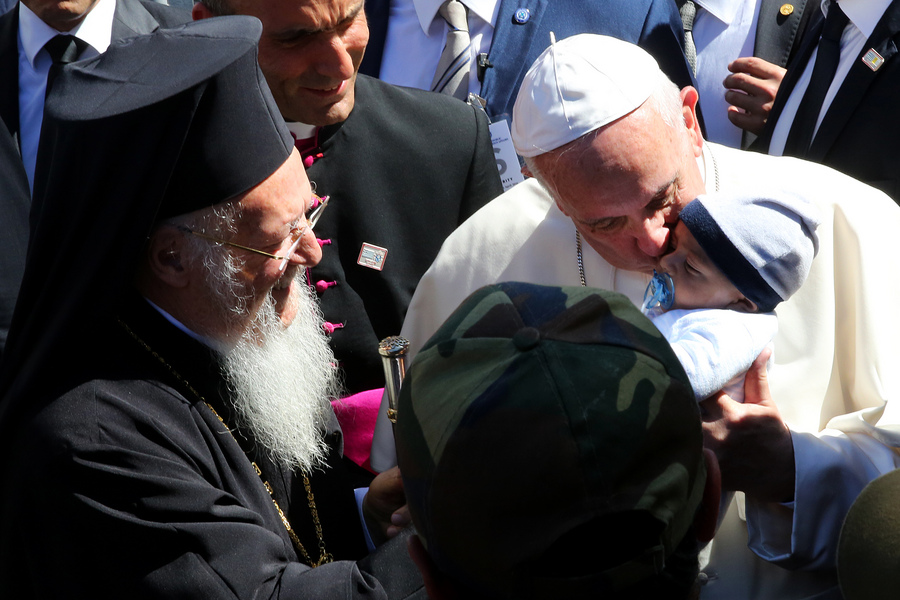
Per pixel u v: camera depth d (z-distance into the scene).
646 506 0.95
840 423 1.89
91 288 1.58
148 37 1.72
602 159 1.72
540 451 0.95
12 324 1.70
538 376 1.00
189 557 1.54
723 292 1.70
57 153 1.55
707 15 3.59
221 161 1.64
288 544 1.84
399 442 1.10
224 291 1.73
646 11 3.37
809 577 1.84
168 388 1.72
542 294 1.15
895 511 1.02
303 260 1.85
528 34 3.33
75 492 1.54
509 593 0.99
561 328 1.07
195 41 1.68
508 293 1.17
